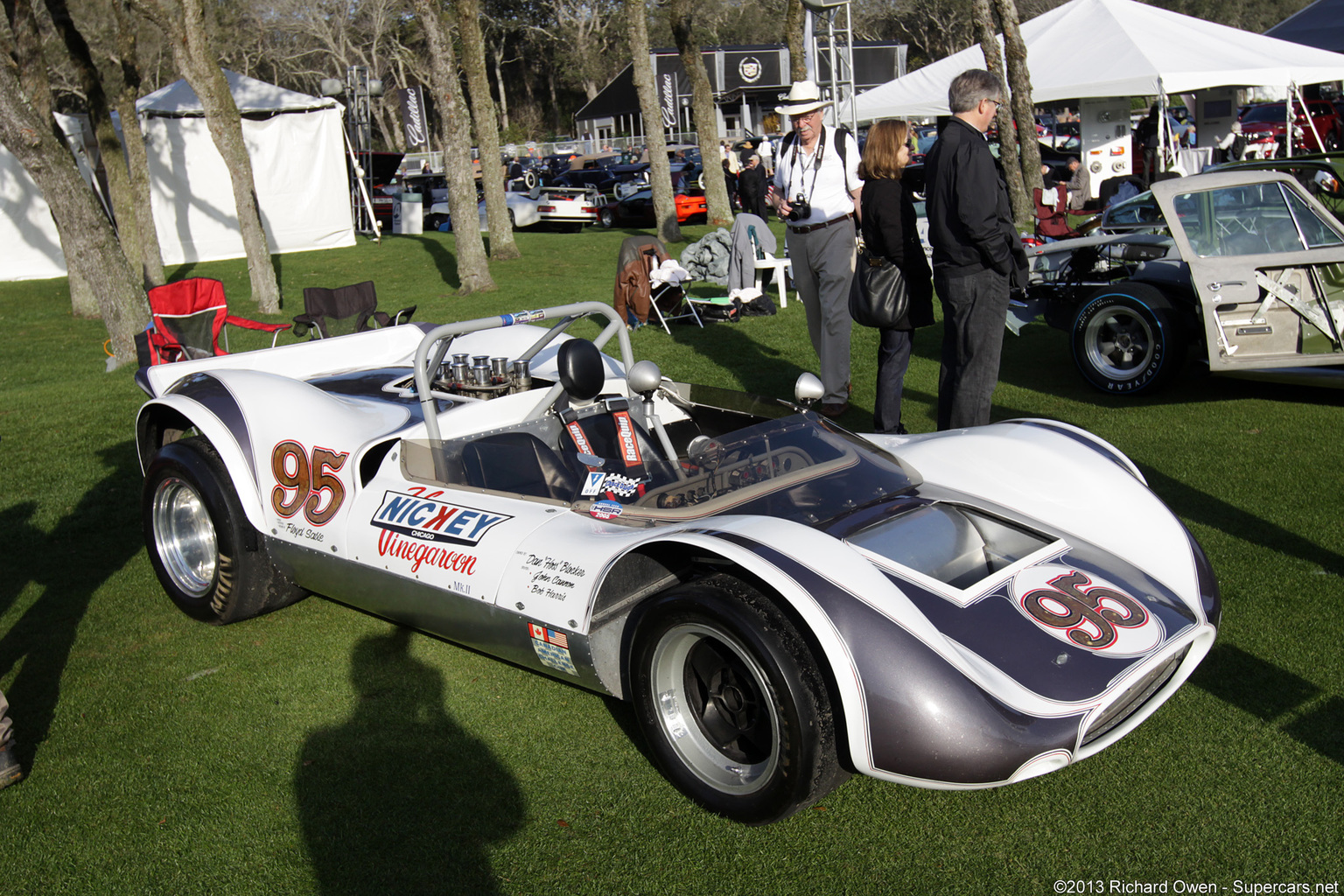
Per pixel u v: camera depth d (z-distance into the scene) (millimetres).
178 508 3955
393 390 4203
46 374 10062
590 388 3330
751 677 2361
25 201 17453
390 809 2637
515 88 71438
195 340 6871
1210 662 3125
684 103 42688
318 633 3770
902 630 2258
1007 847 2363
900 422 5406
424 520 3174
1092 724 2238
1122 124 17516
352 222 19938
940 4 65875
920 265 5059
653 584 2801
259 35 47688
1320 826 2359
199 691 3336
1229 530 4141
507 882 2332
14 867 2479
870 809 2541
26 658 3635
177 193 18000
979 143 4340
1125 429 5711
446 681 3336
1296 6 60438
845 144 5863
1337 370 5695
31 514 5219
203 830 2588
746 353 8148
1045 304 7367
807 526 2516
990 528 2938
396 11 54281
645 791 2662
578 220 21438
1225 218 5992
